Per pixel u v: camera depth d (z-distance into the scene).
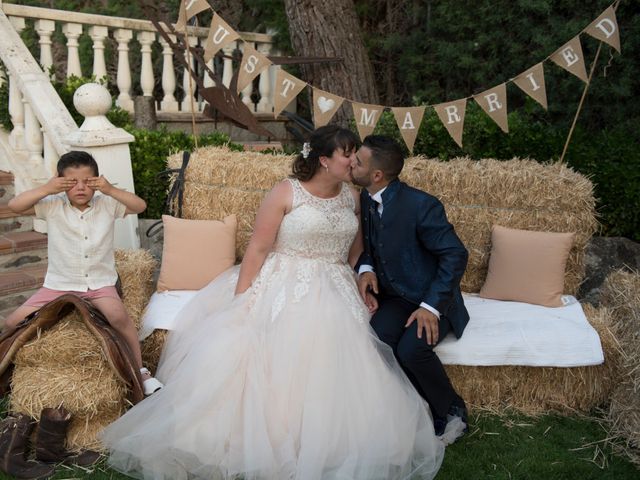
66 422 2.59
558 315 3.16
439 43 5.95
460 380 3.04
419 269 2.97
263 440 2.47
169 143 4.62
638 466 2.67
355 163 2.94
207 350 2.69
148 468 2.52
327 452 2.46
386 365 2.76
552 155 4.26
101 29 5.83
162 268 3.54
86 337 2.76
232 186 3.71
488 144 4.38
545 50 5.23
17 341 2.72
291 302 2.80
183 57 6.02
